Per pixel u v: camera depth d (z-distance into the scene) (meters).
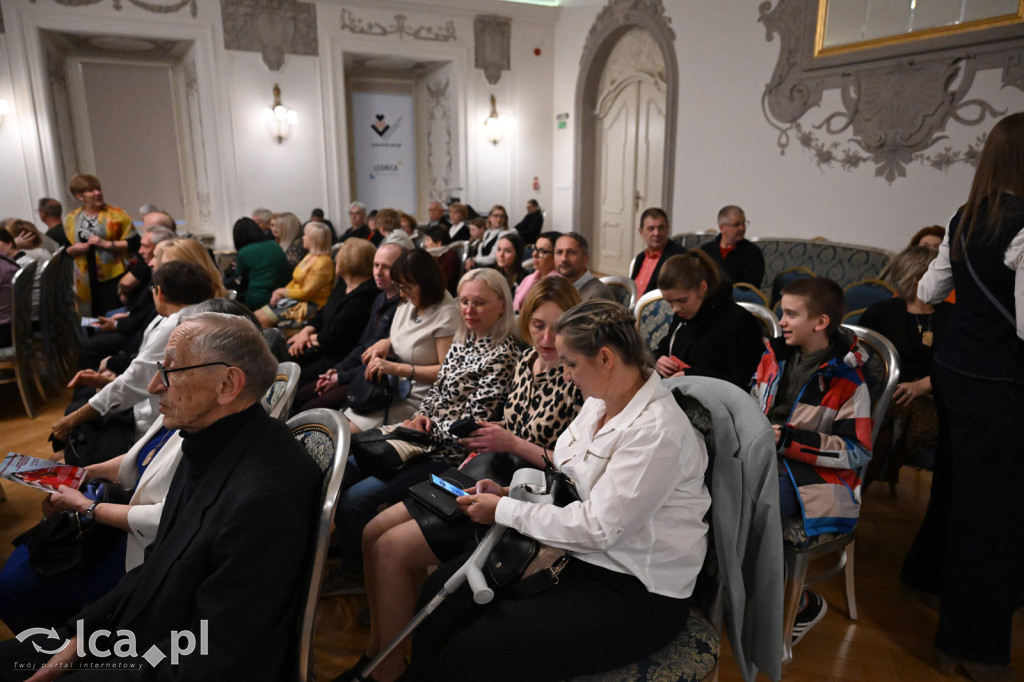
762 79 5.87
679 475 1.27
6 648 1.25
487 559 1.31
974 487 1.69
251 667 1.12
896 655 1.88
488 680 1.23
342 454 1.27
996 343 1.63
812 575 2.26
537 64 9.10
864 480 2.35
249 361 1.23
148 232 3.73
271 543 1.12
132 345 3.11
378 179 9.60
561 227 9.48
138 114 8.08
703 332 2.29
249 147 7.92
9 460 1.67
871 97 4.91
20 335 3.79
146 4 7.13
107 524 1.56
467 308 2.08
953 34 4.30
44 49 6.98
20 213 7.08
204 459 1.25
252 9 7.58
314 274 4.05
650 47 7.56
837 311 1.78
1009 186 1.59
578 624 1.23
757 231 6.13
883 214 4.95
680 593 1.30
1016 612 2.07
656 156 7.74
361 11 8.06
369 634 1.95
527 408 1.84
